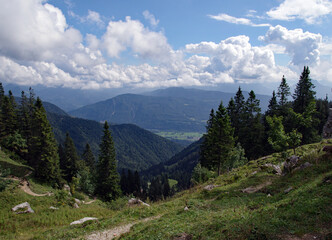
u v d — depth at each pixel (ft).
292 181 57.21
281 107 168.55
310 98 160.45
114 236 49.16
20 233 65.10
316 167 57.41
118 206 105.50
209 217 42.14
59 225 75.00
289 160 68.28
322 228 26.23
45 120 155.02
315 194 35.91
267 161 101.09
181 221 44.88
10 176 127.95
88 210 96.84
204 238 31.48
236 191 64.59
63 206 101.40
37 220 76.13
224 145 129.08
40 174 146.41
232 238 28.68
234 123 178.09
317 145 102.22
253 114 165.48
